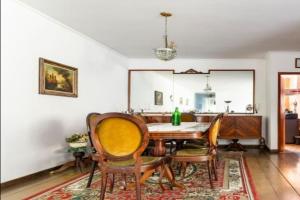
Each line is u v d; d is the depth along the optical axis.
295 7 3.79
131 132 2.49
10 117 3.59
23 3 3.75
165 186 3.50
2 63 3.46
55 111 4.53
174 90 7.79
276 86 6.74
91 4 3.77
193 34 5.20
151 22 4.52
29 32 3.92
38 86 4.11
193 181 3.78
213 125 3.29
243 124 7.07
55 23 4.51
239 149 7.08
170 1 3.63
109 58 6.60
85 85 5.50
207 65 7.71
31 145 3.97
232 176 4.08
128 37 5.50
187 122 5.36
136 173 2.54
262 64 7.57
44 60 4.21
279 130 6.72
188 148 3.98
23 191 3.35
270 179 3.94
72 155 5.01
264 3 3.65
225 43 5.87
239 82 7.64
